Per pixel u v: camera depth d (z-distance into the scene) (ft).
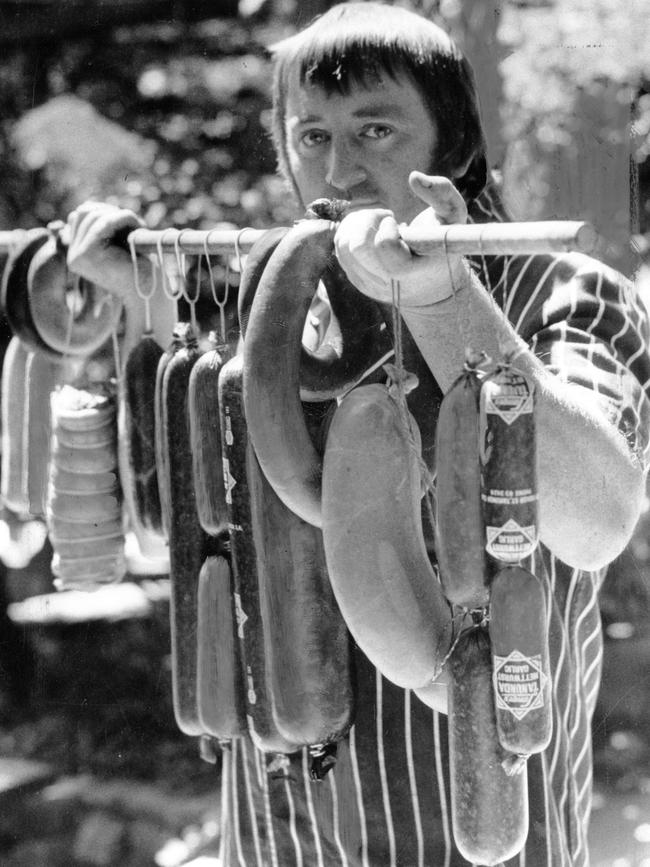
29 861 14.43
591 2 11.53
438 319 5.17
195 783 15.87
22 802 15.30
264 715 6.08
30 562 16.71
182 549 6.66
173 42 15.17
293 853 6.50
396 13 6.43
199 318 11.37
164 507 7.00
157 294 7.81
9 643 16.97
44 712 16.96
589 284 5.87
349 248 4.98
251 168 15.12
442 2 9.73
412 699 6.08
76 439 8.00
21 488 8.62
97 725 16.69
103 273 7.43
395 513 5.29
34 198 15.40
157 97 15.24
